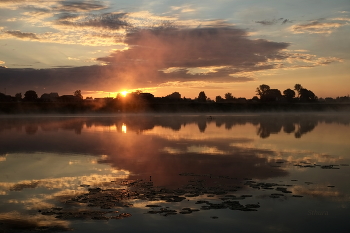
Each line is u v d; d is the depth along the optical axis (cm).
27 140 4072
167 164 2481
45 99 16500
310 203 1569
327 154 2911
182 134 4678
